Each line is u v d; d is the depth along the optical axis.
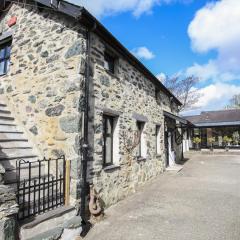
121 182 6.53
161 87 10.71
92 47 5.43
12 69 6.38
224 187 8.00
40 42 5.75
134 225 4.68
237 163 14.88
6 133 5.38
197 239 4.04
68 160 4.68
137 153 7.88
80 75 4.89
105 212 5.42
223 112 27.91
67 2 4.82
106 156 6.19
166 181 9.03
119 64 6.77
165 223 4.77
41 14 5.84
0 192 3.04
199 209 5.64
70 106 4.91
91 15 4.82
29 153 5.22
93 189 5.00
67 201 4.54
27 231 3.39
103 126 6.12
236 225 4.63
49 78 5.40
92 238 4.13
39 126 5.47
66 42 5.20
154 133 9.79
